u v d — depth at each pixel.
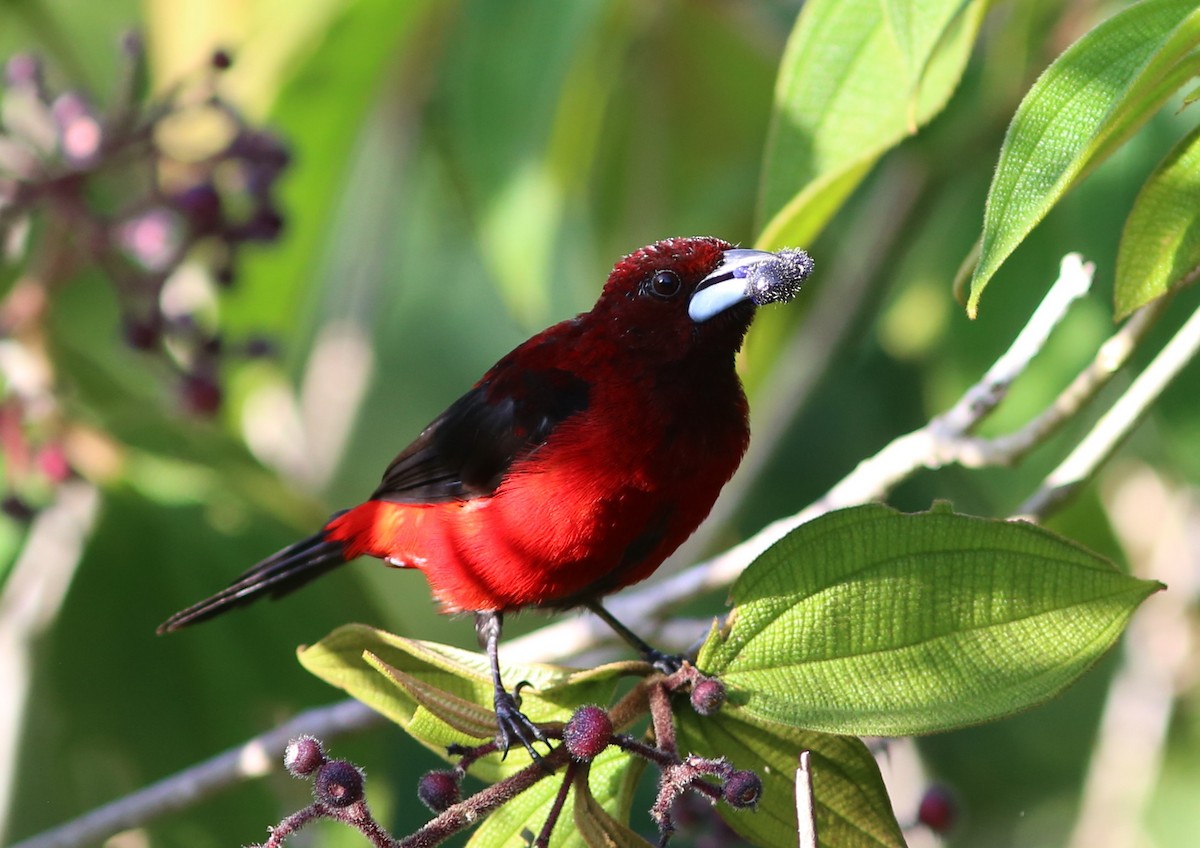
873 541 6.09
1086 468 7.43
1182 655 12.37
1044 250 10.41
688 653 7.44
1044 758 13.41
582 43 11.07
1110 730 12.48
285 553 9.31
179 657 10.77
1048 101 5.18
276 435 13.68
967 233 11.52
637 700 6.23
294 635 10.79
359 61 12.09
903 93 6.67
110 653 10.71
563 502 7.89
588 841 5.69
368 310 13.59
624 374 7.91
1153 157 9.28
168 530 10.95
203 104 10.43
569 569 8.09
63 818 10.39
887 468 8.07
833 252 13.05
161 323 10.73
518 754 6.52
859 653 6.05
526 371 8.20
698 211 13.41
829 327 11.87
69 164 10.24
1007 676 5.93
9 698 10.55
